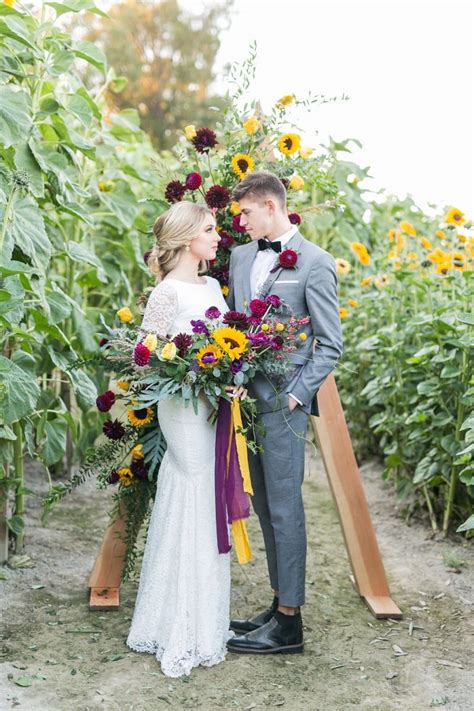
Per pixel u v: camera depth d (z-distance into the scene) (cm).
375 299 493
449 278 392
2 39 325
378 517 443
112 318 502
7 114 301
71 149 374
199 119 2372
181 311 276
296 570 285
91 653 282
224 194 303
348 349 530
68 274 452
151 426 306
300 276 282
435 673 274
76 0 350
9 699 248
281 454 283
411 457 446
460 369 383
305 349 286
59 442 371
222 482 275
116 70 2331
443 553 387
